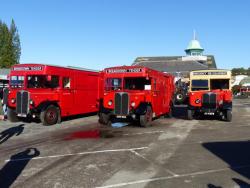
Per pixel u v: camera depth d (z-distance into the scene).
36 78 16.92
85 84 20.23
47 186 6.99
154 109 17.80
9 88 17.64
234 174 7.96
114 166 8.62
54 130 15.17
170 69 80.62
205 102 19.25
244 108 31.20
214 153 10.24
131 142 12.09
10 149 10.77
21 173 7.96
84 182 7.27
